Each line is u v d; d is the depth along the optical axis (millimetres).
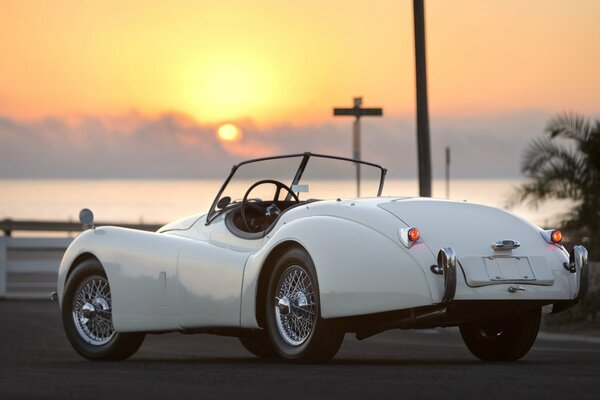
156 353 17453
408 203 13742
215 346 19141
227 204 15664
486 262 12977
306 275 13555
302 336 13680
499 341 14492
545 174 34125
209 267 14633
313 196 16156
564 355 15578
